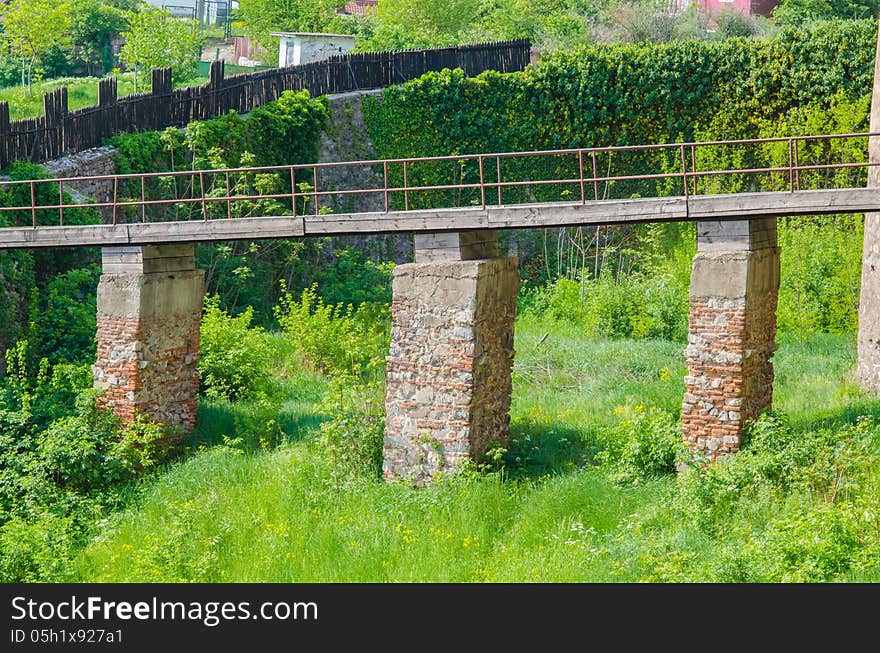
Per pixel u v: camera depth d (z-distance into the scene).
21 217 25.08
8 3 48.19
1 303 23.06
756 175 32.50
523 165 34.91
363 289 31.78
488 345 17.64
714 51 32.84
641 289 29.62
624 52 33.78
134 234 19.17
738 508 15.39
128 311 19.30
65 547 16.56
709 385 16.45
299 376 24.59
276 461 18.73
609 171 34.25
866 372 21.44
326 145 33.91
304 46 40.38
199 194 29.84
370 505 16.69
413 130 34.94
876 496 15.19
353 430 18.25
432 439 17.31
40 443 19.00
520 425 20.00
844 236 28.69
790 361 24.41
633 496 16.31
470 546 15.34
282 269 31.48
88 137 28.31
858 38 31.11
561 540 15.20
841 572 13.54
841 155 31.20
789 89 31.94
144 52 41.47
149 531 16.91
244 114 32.53
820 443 16.36
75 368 20.56
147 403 19.55
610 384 23.45
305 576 14.95
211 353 22.75
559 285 31.12
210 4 63.53
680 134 33.38
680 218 16.28
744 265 16.12
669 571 13.77
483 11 52.69
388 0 51.62
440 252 17.30
